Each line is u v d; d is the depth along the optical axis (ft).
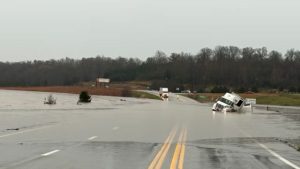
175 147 67.26
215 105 242.99
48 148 63.62
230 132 102.06
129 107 261.65
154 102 372.79
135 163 48.96
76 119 143.23
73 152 58.85
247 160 53.31
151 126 116.98
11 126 109.40
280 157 57.31
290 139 87.71
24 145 67.72
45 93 575.79
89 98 337.31
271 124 138.51
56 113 180.34
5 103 296.51
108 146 67.51
